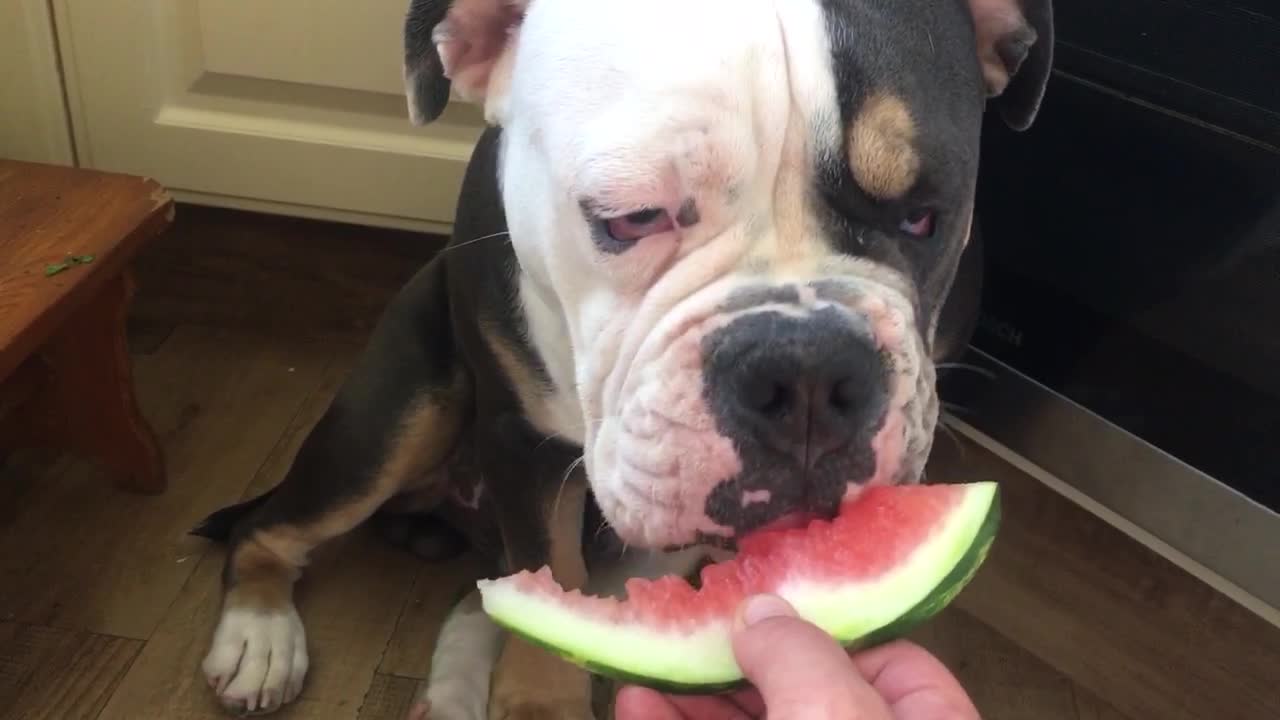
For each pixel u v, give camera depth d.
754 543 0.32
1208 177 0.43
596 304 0.36
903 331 0.32
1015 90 0.42
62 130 0.62
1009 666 0.57
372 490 0.52
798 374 0.30
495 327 0.44
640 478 0.32
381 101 0.61
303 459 0.52
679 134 0.32
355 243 0.73
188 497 0.62
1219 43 0.41
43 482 0.62
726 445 0.31
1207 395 0.46
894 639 0.30
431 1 0.39
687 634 0.31
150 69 0.60
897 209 0.33
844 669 0.27
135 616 0.55
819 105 0.32
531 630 0.31
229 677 0.51
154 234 0.54
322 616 0.57
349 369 0.72
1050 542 0.57
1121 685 0.55
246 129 0.62
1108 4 0.44
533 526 0.48
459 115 0.61
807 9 0.32
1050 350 0.52
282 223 0.72
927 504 0.31
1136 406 0.49
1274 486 0.45
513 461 0.47
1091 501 0.53
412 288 0.53
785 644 0.27
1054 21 0.46
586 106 0.33
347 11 0.58
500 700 0.50
